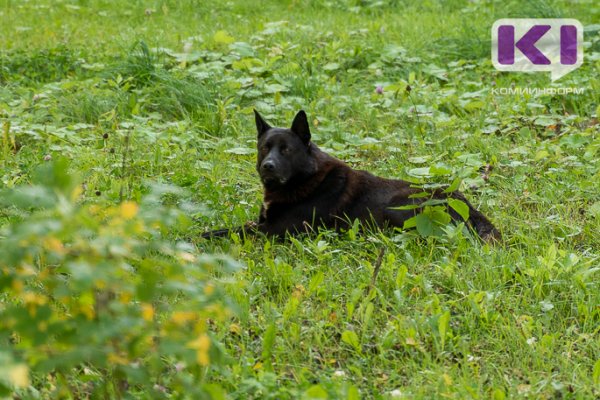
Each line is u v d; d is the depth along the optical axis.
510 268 9.51
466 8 24.12
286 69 18.05
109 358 5.54
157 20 24.03
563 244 10.55
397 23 22.72
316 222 11.30
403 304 8.76
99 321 5.47
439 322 7.87
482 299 8.80
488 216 11.66
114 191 10.84
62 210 5.34
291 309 8.30
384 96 16.95
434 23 22.58
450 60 19.78
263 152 11.35
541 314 8.70
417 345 7.84
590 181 12.41
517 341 8.06
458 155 13.17
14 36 21.38
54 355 5.38
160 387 6.71
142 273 5.70
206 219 11.26
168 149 14.14
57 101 16.42
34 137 14.48
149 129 15.01
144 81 17.34
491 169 13.38
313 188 11.28
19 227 5.41
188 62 18.64
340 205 11.31
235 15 24.58
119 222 5.48
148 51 17.72
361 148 14.66
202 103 16.34
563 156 14.15
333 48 19.61
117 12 25.02
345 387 6.67
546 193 12.23
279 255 10.49
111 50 20.11
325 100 16.70
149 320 5.73
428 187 10.58
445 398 6.99
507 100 16.72
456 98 16.61
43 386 6.99
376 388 7.39
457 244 10.27
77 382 7.01
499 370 7.64
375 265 9.35
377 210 11.25
